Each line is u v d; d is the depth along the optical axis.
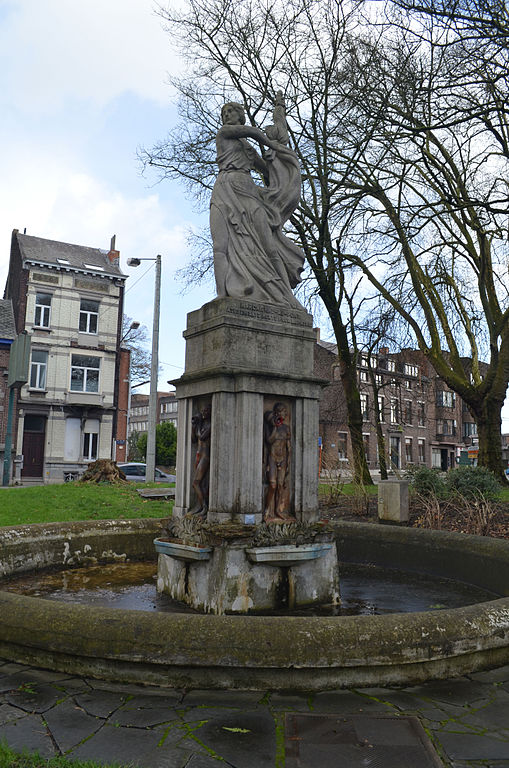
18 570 6.75
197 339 6.12
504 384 18.48
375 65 14.20
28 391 33.03
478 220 18.06
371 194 16.77
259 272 6.26
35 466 33.25
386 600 6.05
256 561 5.29
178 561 5.79
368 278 21.12
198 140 18.45
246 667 3.44
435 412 56.81
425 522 10.88
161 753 2.73
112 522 7.83
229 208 6.38
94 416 35.06
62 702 3.27
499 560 6.33
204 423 5.95
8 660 3.92
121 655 3.51
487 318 18.64
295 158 6.94
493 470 18.20
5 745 2.71
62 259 35.31
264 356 5.86
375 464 47.81
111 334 36.12
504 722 3.08
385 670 3.56
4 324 33.84
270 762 2.67
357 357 23.77
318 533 5.70
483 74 11.48
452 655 3.67
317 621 3.63
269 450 5.80
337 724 3.03
